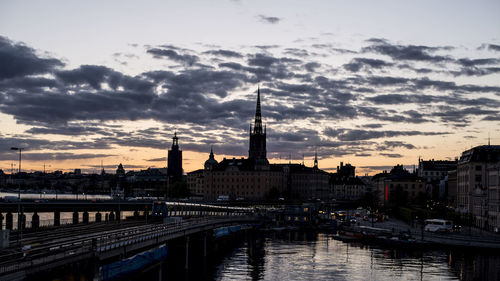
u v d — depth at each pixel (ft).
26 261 217.77
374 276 402.72
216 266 445.78
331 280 390.01
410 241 557.33
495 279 388.16
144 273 355.56
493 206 623.36
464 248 529.04
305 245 597.52
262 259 485.15
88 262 256.32
